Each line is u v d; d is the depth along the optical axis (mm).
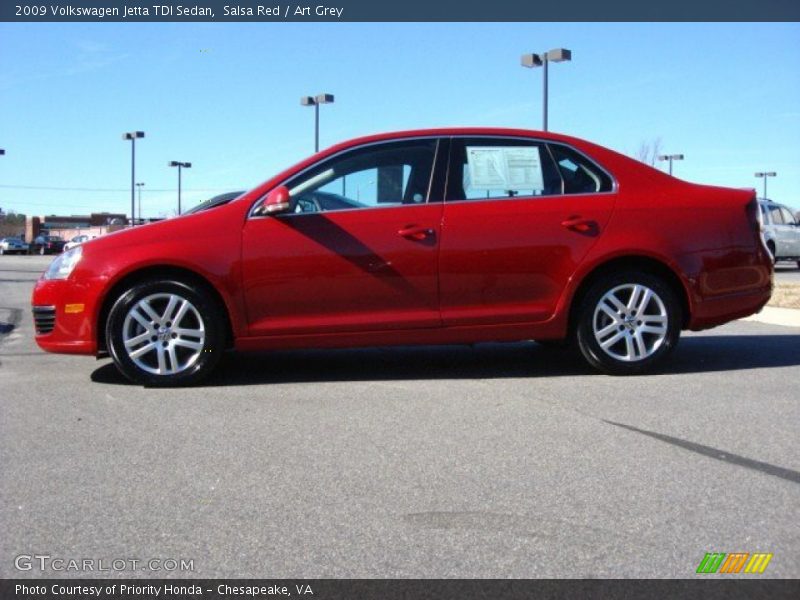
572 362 6340
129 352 5469
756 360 6348
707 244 5688
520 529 3170
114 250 5449
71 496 3547
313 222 5469
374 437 4332
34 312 5668
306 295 5449
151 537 3141
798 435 4301
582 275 5562
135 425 4609
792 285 13805
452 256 5484
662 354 5703
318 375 5953
